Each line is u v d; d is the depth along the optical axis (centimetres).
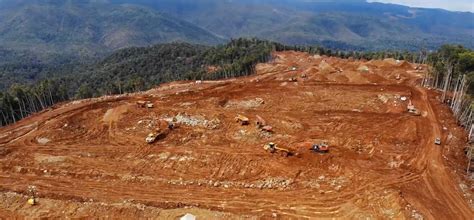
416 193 4369
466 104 6650
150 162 5169
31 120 7344
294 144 5550
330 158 5119
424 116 6669
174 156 5278
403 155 5266
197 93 8331
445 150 5447
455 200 4281
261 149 5406
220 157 5197
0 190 4531
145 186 4619
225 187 4556
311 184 4559
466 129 6100
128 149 5572
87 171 4969
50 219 3934
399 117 6625
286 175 4747
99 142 5878
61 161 5253
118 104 7775
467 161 5162
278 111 7062
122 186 4628
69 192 4497
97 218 3931
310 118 6662
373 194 4306
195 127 6216
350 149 5412
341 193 4375
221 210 4078
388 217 3912
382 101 7481
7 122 7912
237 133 5944
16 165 5172
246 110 7112
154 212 3997
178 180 4719
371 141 5669
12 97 8438
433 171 4866
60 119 6919
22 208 4131
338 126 6284
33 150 5644
